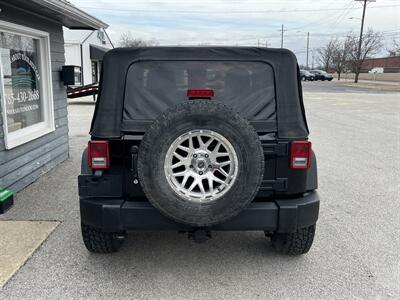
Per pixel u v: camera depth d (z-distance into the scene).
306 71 57.38
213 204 2.89
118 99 3.19
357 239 4.29
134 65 3.26
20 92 6.14
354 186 6.29
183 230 3.15
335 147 9.50
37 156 6.43
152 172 2.84
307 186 3.34
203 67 3.30
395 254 3.95
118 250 3.91
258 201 3.24
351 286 3.34
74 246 3.98
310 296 3.18
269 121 3.21
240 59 3.30
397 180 6.66
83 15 6.70
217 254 3.88
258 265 3.67
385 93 30.56
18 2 5.33
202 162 2.87
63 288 3.24
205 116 2.80
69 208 5.04
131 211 3.12
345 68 60.88
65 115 7.76
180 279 3.41
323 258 3.83
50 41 6.91
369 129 12.45
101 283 3.33
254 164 2.86
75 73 7.56
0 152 5.21
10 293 3.16
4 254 3.78
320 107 19.56
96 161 3.13
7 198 4.10
